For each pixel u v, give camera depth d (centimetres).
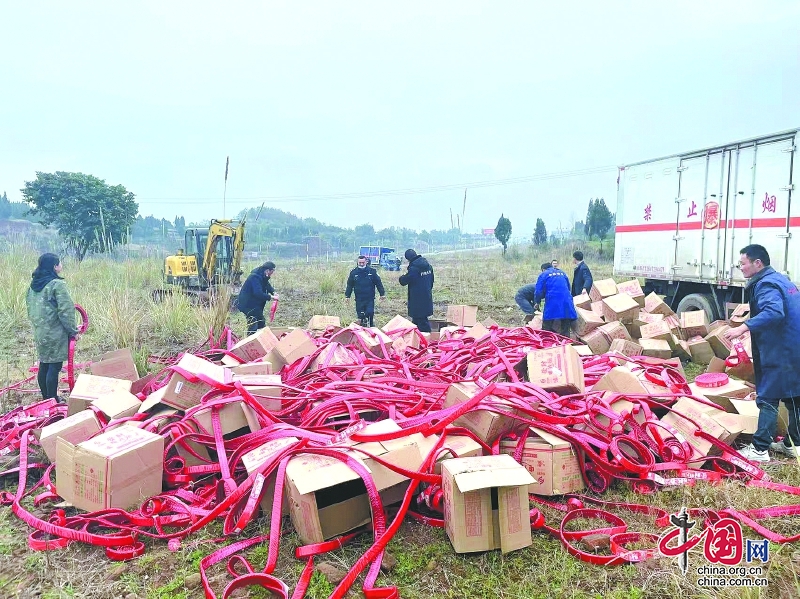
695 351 704
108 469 313
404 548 294
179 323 841
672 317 773
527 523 286
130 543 297
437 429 342
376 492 284
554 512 329
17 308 953
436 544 295
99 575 279
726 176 829
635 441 369
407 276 905
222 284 949
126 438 336
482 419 352
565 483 345
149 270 1448
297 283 1753
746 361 519
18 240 1562
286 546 295
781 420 436
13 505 338
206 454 369
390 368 503
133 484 324
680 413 409
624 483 358
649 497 345
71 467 331
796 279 712
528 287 928
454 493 279
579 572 274
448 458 327
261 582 264
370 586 256
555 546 295
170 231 2497
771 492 346
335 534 294
